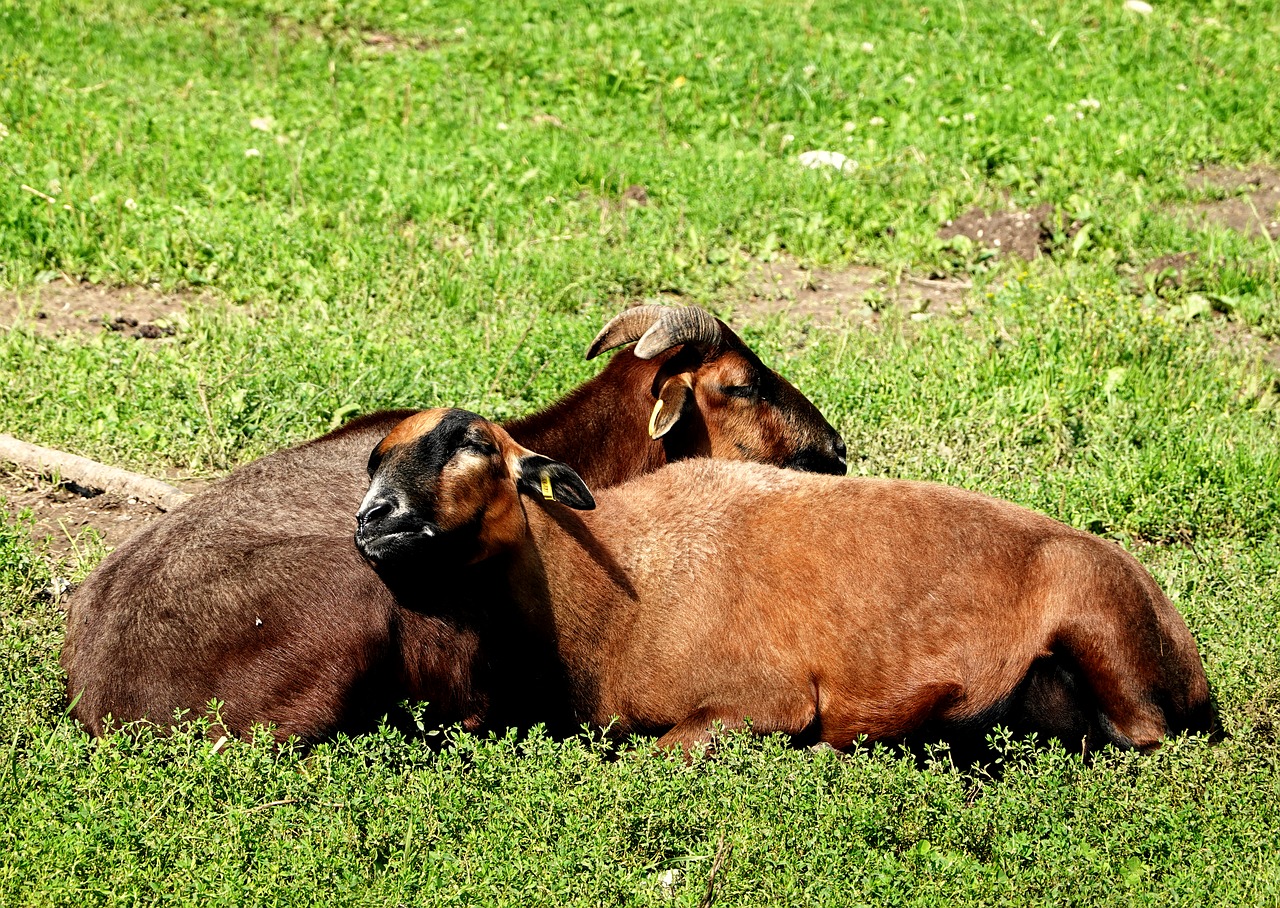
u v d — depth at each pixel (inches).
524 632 295.7
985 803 265.4
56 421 420.5
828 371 474.9
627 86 799.7
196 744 265.1
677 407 352.2
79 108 702.5
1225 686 318.0
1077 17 939.3
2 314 505.0
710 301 551.8
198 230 557.3
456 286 530.3
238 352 458.9
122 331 498.6
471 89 793.6
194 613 282.5
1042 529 306.2
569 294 538.3
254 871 236.8
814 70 811.4
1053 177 666.2
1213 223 634.8
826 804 260.5
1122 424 453.1
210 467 412.5
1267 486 415.2
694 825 257.9
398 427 286.7
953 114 764.6
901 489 312.0
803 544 304.5
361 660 281.6
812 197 641.0
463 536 281.4
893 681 297.7
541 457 285.4
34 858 233.0
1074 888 244.5
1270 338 543.8
